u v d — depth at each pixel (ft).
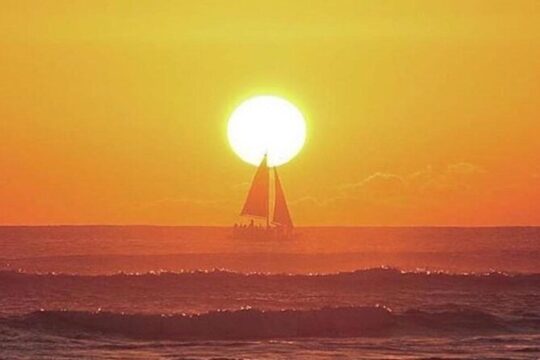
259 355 650.84
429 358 635.66
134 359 633.20
